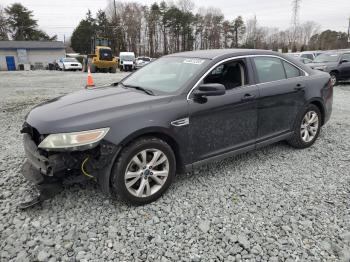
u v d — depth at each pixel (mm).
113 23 68562
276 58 4492
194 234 2869
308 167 4270
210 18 75562
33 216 3098
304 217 3123
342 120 6809
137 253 2623
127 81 4441
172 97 3463
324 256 2598
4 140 5465
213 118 3676
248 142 4125
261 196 3512
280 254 2615
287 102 4434
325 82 4996
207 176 3992
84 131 2934
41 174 3109
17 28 71562
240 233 2875
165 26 73062
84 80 17219
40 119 3174
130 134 3064
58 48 50969
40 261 2523
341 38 74250
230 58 3963
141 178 3258
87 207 3258
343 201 3412
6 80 17984
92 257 2578
